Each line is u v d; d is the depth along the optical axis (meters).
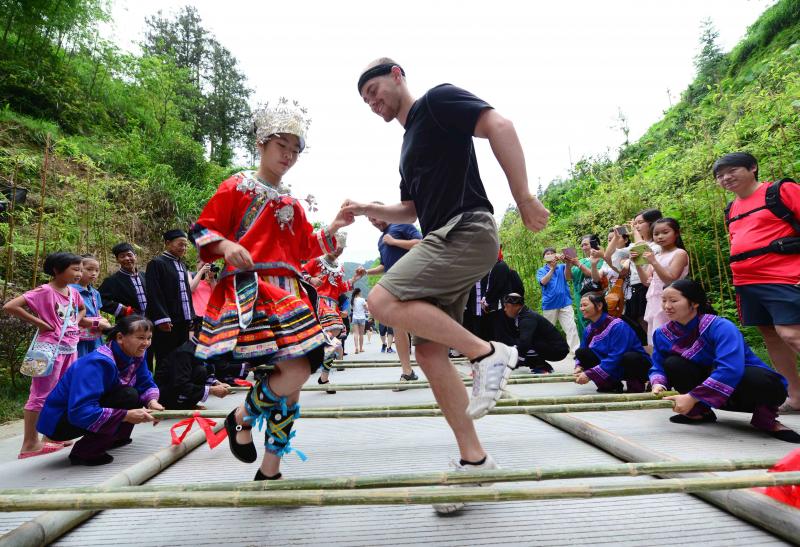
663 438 2.81
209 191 15.43
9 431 4.12
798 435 2.70
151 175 13.20
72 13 14.03
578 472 1.68
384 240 4.75
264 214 2.08
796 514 1.54
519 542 1.60
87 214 7.88
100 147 13.55
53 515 1.74
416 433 3.27
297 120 2.13
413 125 1.99
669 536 1.62
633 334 4.25
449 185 1.91
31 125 11.57
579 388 4.84
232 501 1.48
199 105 22.06
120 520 1.89
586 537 1.62
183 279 4.90
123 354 3.04
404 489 1.52
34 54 13.80
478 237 1.83
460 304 2.08
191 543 1.67
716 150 6.11
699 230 6.35
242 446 2.07
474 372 1.74
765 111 5.95
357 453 2.77
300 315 1.96
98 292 4.60
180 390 4.02
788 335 3.22
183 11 27.02
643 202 7.84
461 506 1.86
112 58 16.47
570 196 14.38
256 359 1.91
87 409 2.65
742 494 1.72
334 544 1.62
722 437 2.82
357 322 11.73
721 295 5.49
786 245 3.23
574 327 7.13
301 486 1.66
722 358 2.85
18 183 8.96
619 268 5.27
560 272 7.21
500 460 2.52
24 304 3.35
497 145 1.79
